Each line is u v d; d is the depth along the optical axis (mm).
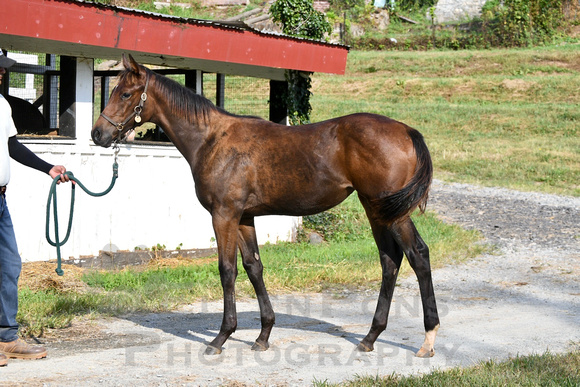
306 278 8188
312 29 12742
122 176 8867
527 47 38250
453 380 4125
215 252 10125
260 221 10617
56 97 10430
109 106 5227
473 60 35219
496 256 10328
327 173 4867
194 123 5188
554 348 5262
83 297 6664
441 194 17047
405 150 4684
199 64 9727
